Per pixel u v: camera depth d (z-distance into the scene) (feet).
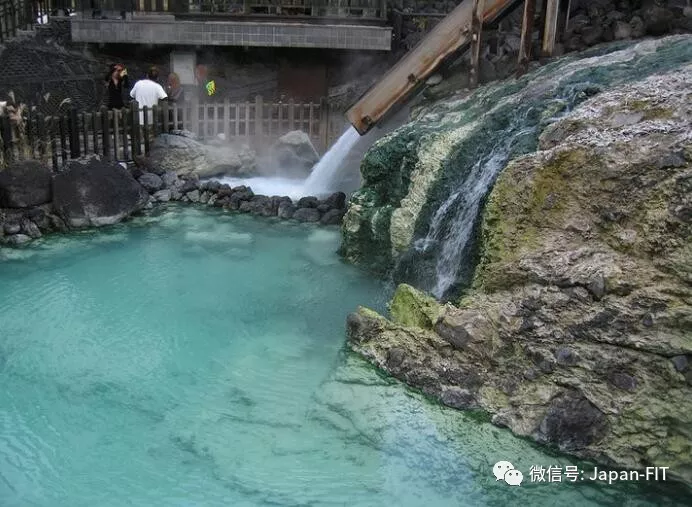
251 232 38.09
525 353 22.44
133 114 43.39
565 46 37.42
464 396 23.06
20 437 21.88
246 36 51.26
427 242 30.19
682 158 20.44
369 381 24.56
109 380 24.93
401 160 32.94
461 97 36.86
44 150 40.42
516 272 23.49
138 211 39.91
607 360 20.81
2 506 19.04
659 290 20.15
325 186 44.29
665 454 20.04
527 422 21.77
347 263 34.37
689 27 34.27
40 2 56.44
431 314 24.89
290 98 50.52
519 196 24.31
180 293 31.35
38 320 28.78
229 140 48.16
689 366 19.61
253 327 28.63
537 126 27.61
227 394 24.23
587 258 22.02
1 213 36.60
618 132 22.67
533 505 19.47
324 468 20.76
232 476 20.38
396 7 57.31
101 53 53.88
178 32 51.01
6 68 52.03
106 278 32.60
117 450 21.40
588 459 20.89
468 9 37.83
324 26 51.31
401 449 21.47
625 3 38.24
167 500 19.43
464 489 20.02
